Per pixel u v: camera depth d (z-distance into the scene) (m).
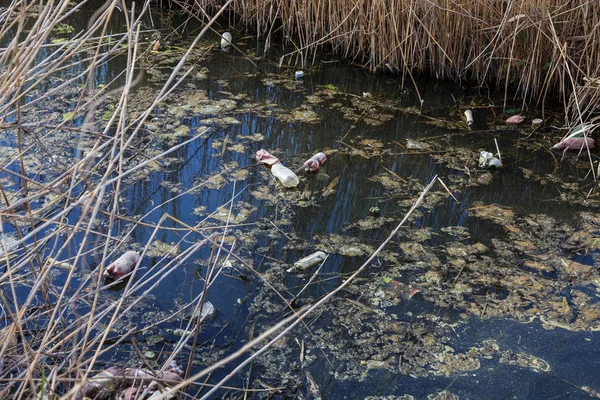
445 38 4.77
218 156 3.53
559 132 4.23
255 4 5.49
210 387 2.04
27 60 1.61
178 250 2.71
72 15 5.50
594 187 3.57
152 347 2.17
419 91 4.75
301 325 2.38
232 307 2.43
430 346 2.34
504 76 4.84
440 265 2.81
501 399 2.12
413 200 3.30
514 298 2.63
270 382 2.11
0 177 2.92
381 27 4.84
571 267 2.84
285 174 3.32
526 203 3.36
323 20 5.16
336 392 2.10
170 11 5.88
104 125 3.60
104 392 1.82
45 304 1.97
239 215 3.01
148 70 4.54
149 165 3.32
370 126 4.12
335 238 2.92
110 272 2.49
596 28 4.27
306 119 4.11
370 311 2.50
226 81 4.56
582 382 2.21
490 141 4.04
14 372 1.83
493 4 4.66
